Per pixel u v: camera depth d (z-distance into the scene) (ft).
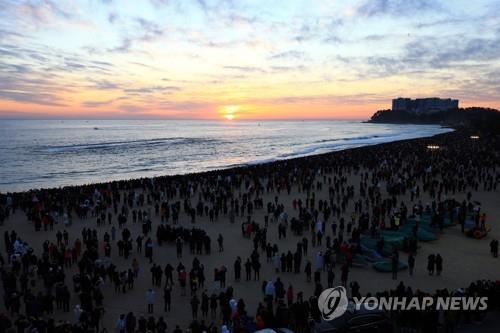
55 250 81.05
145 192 161.07
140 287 74.28
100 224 115.55
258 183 163.84
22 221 118.42
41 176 239.30
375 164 231.09
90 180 229.25
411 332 54.85
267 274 80.53
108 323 60.70
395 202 133.49
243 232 105.70
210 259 89.04
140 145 459.32
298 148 454.81
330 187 155.84
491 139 436.76
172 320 61.98
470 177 170.30
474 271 81.00
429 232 102.17
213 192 149.79
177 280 77.77
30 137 576.20
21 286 69.05
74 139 544.62
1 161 300.20
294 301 67.51
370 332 50.01
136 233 108.27
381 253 87.86
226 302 60.54
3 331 51.42
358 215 125.29
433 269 78.13
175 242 99.60
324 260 82.48
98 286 67.05
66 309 64.13
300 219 112.88
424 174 185.26
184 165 299.38
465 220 111.96
